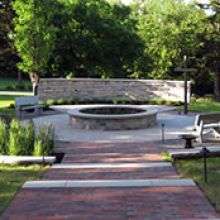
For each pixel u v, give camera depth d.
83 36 38.72
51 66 39.84
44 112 27.19
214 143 16.31
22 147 14.33
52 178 11.17
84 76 41.09
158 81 33.88
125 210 8.20
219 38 39.41
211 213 8.00
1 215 8.00
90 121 20.70
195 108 30.08
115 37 39.22
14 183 10.51
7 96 38.78
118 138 18.44
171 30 40.41
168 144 16.80
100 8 40.66
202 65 40.41
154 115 21.77
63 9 38.44
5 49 44.19
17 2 31.66
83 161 13.77
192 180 10.42
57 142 17.47
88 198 9.01
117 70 40.09
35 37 31.50
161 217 7.79
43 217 7.85
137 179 10.79
